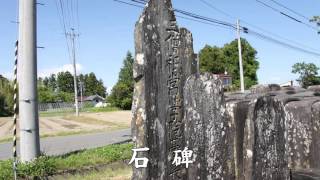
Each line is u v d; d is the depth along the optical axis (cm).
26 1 1241
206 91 761
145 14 829
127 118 4862
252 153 732
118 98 7750
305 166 926
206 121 760
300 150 934
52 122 4391
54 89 14200
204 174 758
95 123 4109
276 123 774
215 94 765
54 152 1700
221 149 764
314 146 916
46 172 1196
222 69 7356
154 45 838
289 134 943
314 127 917
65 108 9950
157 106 834
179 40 877
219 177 760
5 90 7488
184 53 883
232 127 768
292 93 1260
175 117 857
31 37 1246
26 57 1240
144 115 816
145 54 823
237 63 7319
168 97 852
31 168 1170
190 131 771
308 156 923
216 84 767
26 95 1235
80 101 10725
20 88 1241
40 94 10656
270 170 763
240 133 762
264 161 753
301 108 934
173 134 852
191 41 897
